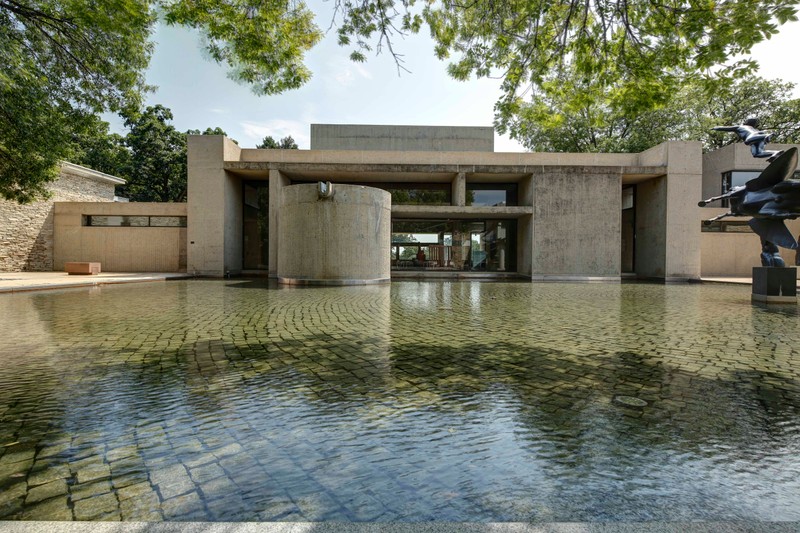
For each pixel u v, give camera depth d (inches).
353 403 139.9
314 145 1057.5
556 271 860.6
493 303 420.8
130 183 1596.9
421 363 190.1
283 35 298.2
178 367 181.9
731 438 114.3
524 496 85.7
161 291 521.3
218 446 108.0
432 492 87.0
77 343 226.8
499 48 299.4
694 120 1242.0
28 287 515.5
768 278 430.9
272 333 256.7
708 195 1115.3
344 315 331.3
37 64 510.3
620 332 265.1
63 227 965.8
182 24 286.0
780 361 194.4
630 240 1000.9
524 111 328.8
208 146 869.2
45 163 581.9
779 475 94.6
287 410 133.5
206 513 79.4
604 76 275.9
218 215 871.1
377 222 634.2
